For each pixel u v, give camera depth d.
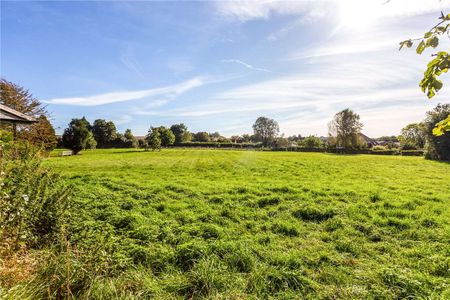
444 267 5.00
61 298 3.45
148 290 4.16
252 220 8.03
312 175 18.59
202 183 14.27
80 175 15.94
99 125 81.75
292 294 4.27
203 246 5.65
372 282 4.63
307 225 7.71
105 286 3.81
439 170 21.69
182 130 103.81
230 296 4.10
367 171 20.98
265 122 108.69
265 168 22.95
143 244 6.04
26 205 5.04
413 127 66.62
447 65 2.16
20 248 4.10
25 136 22.50
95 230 6.26
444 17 2.14
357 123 60.66
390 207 9.42
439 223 7.49
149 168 23.17
